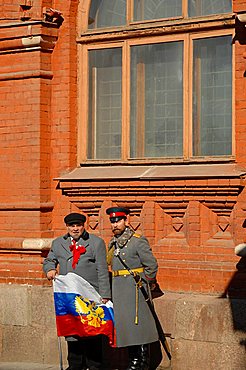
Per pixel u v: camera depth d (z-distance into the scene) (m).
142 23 12.69
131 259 11.13
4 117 13.16
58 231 12.94
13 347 12.80
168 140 12.52
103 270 11.11
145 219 12.23
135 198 12.31
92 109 13.11
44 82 13.02
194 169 11.98
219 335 11.24
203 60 12.29
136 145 12.77
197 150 12.26
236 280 11.49
